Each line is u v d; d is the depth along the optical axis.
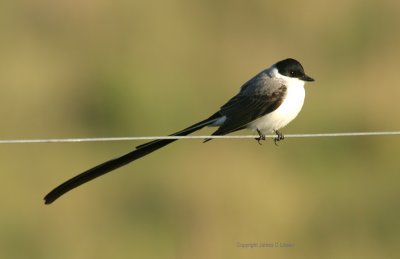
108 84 16.42
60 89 16.61
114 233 12.43
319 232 12.52
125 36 18.45
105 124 16.08
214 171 13.55
